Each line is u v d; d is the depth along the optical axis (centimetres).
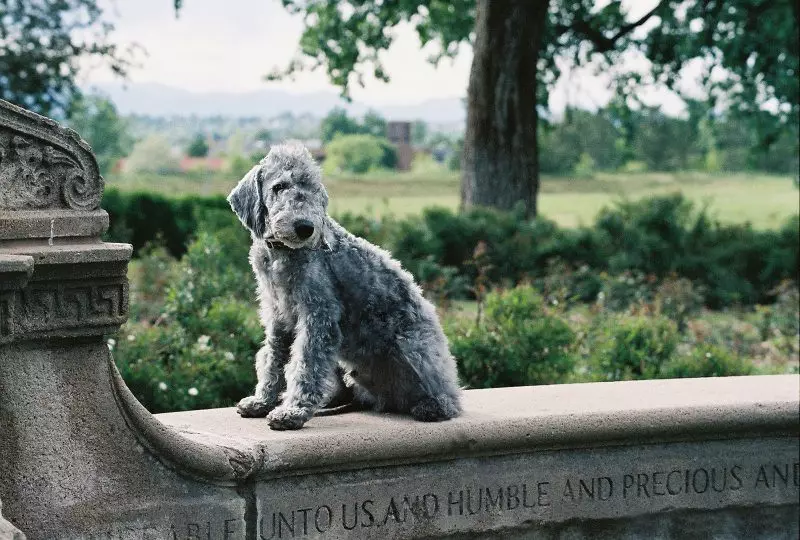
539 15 1086
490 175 1097
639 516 324
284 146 287
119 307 269
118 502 271
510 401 325
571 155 2898
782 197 2014
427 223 898
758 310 676
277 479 288
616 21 1198
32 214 260
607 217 919
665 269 892
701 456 328
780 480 335
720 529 332
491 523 310
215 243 568
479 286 649
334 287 295
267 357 303
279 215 278
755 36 1133
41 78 1318
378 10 1208
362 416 308
